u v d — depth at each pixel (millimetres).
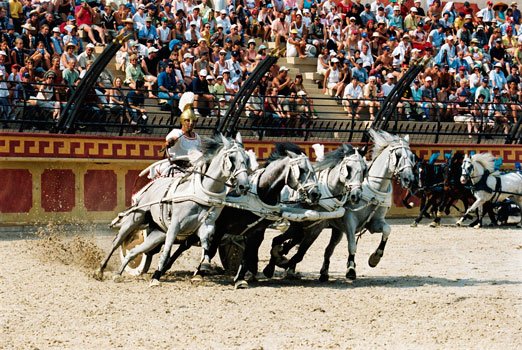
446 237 24422
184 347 10953
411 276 17250
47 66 25562
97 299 13961
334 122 29406
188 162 16156
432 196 27766
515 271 18078
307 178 15125
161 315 12812
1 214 22562
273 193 15453
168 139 16344
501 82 34469
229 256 16891
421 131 29266
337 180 15914
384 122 26766
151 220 16031
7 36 25859
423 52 34062
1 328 11875
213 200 15031
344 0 35344
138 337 11445
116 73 27609
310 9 33688
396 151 16828
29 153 22594
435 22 36219
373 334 11820
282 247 16625
